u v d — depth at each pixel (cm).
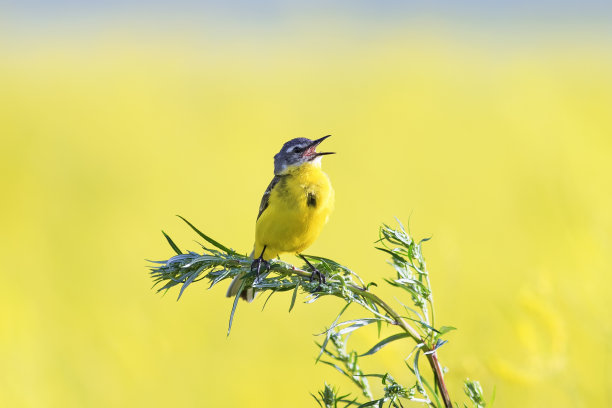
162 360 1125
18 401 1045
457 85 3294
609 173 1812
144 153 2434
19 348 1138
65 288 1380
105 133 2705
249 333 1206
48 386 1084
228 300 1339
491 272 1322
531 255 1389
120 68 4053
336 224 1761
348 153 2406
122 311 1255
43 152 2389
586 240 1150
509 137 2355
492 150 2286
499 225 1630
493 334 923
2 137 2608
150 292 1405
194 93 3400
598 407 828
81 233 1734
